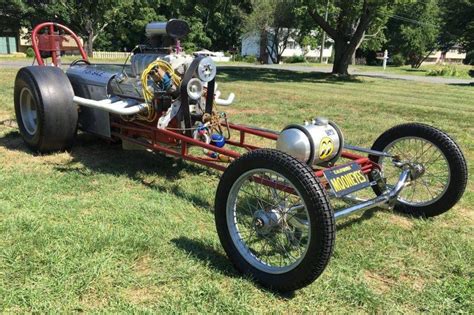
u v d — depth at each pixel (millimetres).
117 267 2807
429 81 23828
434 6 49938
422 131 3814
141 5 43094
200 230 3422
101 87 4879
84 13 36625
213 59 4367
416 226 3699
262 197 3246
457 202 3926
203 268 2859
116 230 3258
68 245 3010
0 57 31156
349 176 3133
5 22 40625
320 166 3580
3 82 11242
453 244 3361
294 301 2602
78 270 2730
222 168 3838
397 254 3225
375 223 3711
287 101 10992
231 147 5836
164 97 4238
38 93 4723
